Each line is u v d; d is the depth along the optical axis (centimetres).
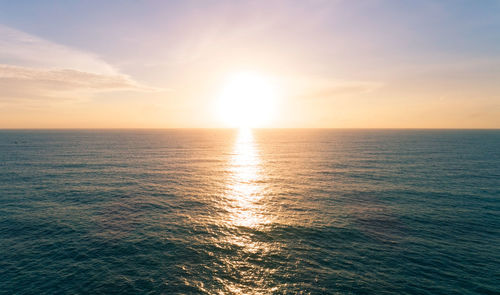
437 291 1741
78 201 3625
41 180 4816
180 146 12812
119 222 2916
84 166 6366
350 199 3750
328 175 5431
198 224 2898
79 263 2075
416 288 1773
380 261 2108
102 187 4397
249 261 2130
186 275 1941
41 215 3077
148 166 6581
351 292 1739
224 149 11406
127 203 3581
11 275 1898
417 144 12681
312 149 11088
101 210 3284
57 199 3697
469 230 2656
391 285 1806
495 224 2791
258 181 4984
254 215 3177
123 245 2378
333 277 1903
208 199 3834
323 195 3978
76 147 11275
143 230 2712
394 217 3033
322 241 2469
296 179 5119
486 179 4831
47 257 2153
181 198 3862
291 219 3031
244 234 2639
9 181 4694
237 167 6562
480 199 3638
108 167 6303
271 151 10450
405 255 2195
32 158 7625
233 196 3991
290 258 2170
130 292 1748
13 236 2519
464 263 2067
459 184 4478
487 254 2197
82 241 2444
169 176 5400
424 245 2362
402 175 5278
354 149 10638
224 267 2045
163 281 1866
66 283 1828
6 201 3566
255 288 1797
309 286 1806
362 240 2481
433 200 3622
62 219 2967
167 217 3098
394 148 10756
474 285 1797
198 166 6700
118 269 2002
